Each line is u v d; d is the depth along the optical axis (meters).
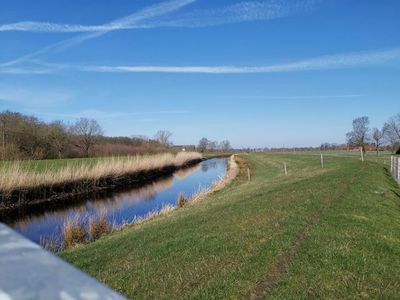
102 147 71.94
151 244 9.88
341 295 6.08
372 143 68.88
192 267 7.51
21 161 33.75
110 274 7.73
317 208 12.48
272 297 5.93
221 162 77.50
